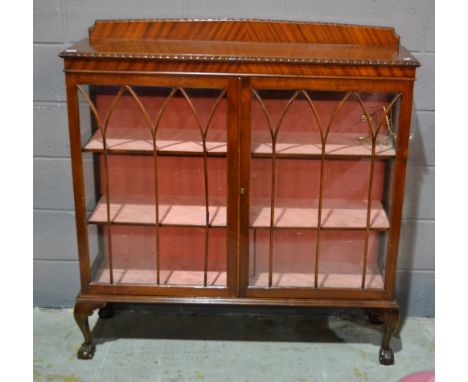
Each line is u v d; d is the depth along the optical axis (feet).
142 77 5.85
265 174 6.33
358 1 6.76
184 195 6.73
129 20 6.71
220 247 6.77
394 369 6.88
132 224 6.36
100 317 7.78
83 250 6.51
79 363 6.92
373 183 6.56
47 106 7.20
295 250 6.66
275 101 5.93
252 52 6.04
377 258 6.72
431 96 7.10
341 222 6.37
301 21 6.78
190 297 6.61
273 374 6.77
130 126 6.34
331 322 7.78
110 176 6.65
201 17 6.82
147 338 7.41
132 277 6.70
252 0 6.77
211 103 6.04
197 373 6.78
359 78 5.81
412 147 7.29
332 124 6.24
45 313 7.91
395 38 6.68
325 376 6.75
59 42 6.96
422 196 7.48
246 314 7.92
